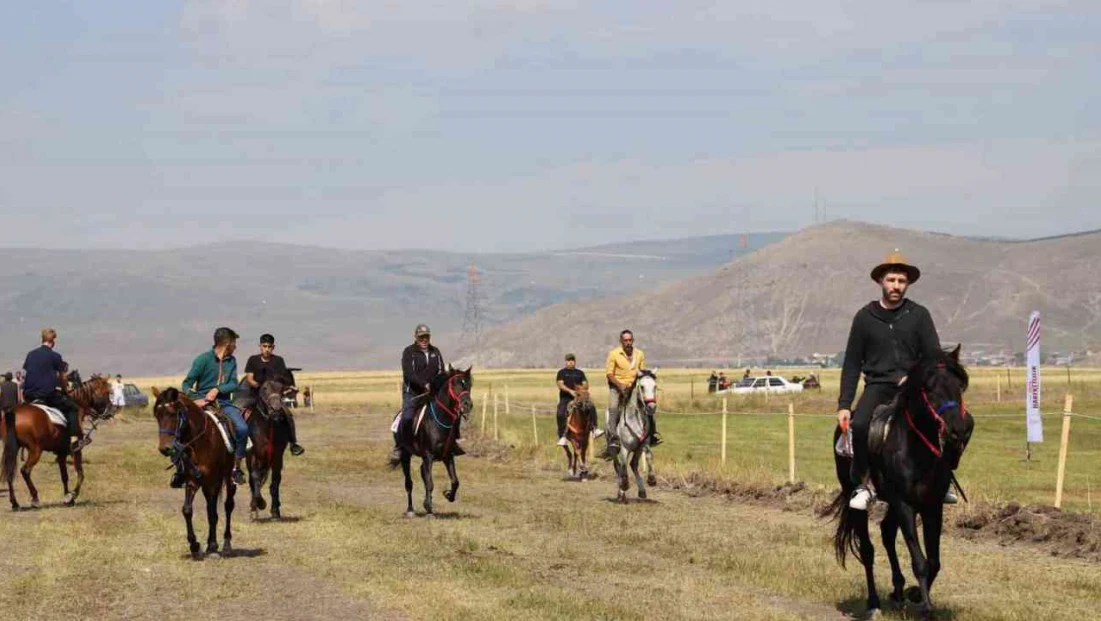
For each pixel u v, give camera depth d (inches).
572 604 490.9
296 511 834.8
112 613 493.0
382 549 644.7
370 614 487.2
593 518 768.3
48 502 903.7
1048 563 605.9
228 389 653.9
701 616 474.3
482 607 488.4
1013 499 814.5
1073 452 1298.0
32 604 509.7
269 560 619.5
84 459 1326.3
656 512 810.2
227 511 644.1
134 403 2822.3
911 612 476.4
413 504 877.8
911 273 466.9
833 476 1041.5
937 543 450.6
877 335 469.1
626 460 877.8
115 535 715.4
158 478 1100.5
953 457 434.3
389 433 1882.4
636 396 877.2
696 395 2950.3
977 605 494.6
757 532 706.2
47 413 871.1
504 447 1366.9
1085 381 3041.3
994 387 2436.0
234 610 498.0
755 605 496.4
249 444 697.0
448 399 785.6
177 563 611.2
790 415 932.6
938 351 445.1
